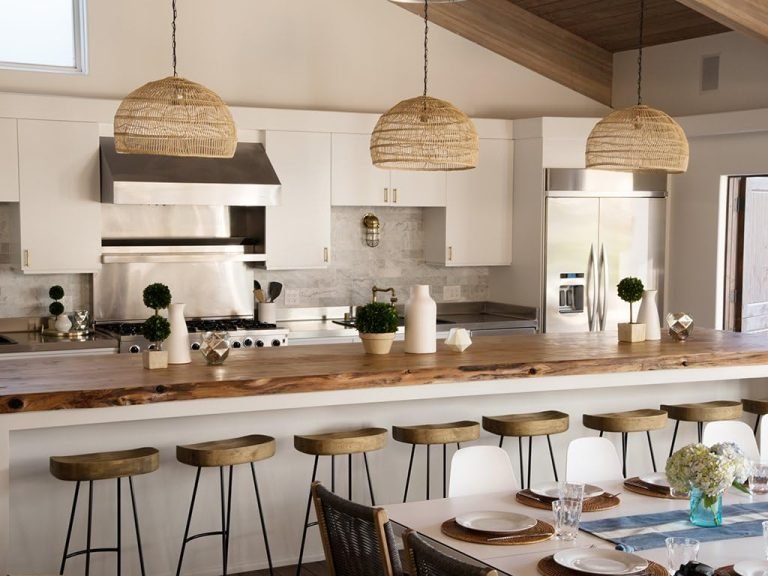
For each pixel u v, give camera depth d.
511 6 7.99
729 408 5.29
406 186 7.46
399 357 4.91
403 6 7.67
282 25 7.28
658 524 3.29
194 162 6.70
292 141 7.06
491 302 8.18
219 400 4.13
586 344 5.61
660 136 5.23
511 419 4.86
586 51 8.34
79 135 6.43
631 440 5.55
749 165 7.33
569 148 7.56
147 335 4.43
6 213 6.55
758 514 3.42
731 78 7.47
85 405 3.89
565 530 3.05
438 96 7.84
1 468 3.82
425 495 5.05
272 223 7.04
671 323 5.78
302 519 4.78
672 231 7.99
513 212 7.83
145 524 4.42
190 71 7.02
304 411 4.71
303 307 7.61
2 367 4.49
